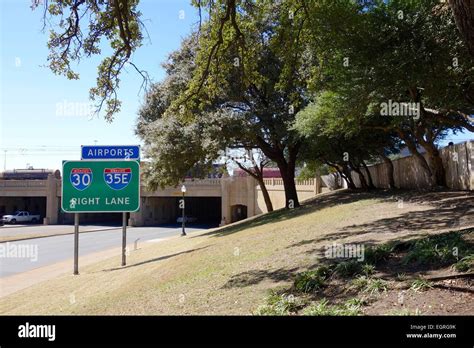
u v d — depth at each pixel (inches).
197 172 1210.0
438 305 210.5
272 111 1042.7
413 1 458.3
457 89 470.6
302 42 506.6
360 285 259.0
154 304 353.4
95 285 570.6
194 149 1029.2
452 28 430.3
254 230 866.8
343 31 473.1
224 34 463.5
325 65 518.0
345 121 623.8
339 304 238.7
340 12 465.4
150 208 2876.5
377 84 468.1
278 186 2139.5
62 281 660.1
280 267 384.5
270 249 519.5
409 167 1083.9
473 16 195.8
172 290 401.1
